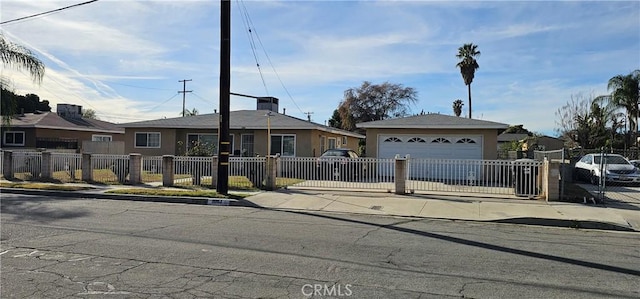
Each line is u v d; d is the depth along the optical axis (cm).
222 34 1394
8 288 507
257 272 585
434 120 2264
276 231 880
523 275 589
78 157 1939
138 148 2788
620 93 3469
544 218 1039
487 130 2133
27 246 716
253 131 2628
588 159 2081
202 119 2841
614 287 542
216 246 735
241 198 1367
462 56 5069
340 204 1285
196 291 505
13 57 2019
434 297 497
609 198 1411
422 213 1148
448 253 711
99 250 695
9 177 1967
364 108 5653
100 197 1433
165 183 1731
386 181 1656
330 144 3042
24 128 3372
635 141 3569
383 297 495
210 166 1744
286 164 1695
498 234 888
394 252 712
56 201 1317
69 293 492
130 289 509
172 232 854
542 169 1405
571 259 681
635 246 786
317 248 731
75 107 4047
